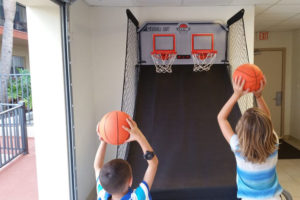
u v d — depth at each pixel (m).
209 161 2.63
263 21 4.23
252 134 1.27
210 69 3.38
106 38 3.30
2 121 3.78
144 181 1.26
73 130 2.33
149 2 3.10
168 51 3.28
